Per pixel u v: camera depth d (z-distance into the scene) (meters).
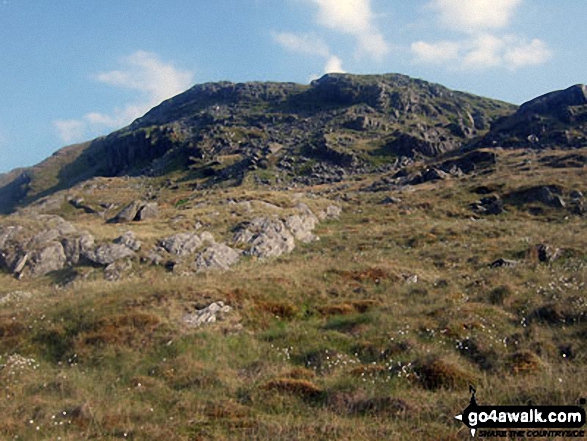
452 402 8.62
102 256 25.92
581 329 11.85
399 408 8.54
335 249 29.98
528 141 74.31
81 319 14.61
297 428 8.06
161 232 31.19
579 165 52.78
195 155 119.62
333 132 111.75
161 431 8.25
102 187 106.31
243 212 37.91
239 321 14.98
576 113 79.56
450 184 53.06
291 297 17.09
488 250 23.84
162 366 11.70
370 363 11.21
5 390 10.94
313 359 11.81
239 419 8.59
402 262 23.03
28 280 24.64
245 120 143.50
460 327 12.62
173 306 15.22
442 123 121.81
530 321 13.08
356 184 69.12
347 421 8.27
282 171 89.06
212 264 25.77
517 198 41.47
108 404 9.74
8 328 14.66
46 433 8.51
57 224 29.31
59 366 12.55
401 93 140.25
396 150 96.81
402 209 43.81
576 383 8.89
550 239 24.77
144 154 146.38
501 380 9.66
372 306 16.23
